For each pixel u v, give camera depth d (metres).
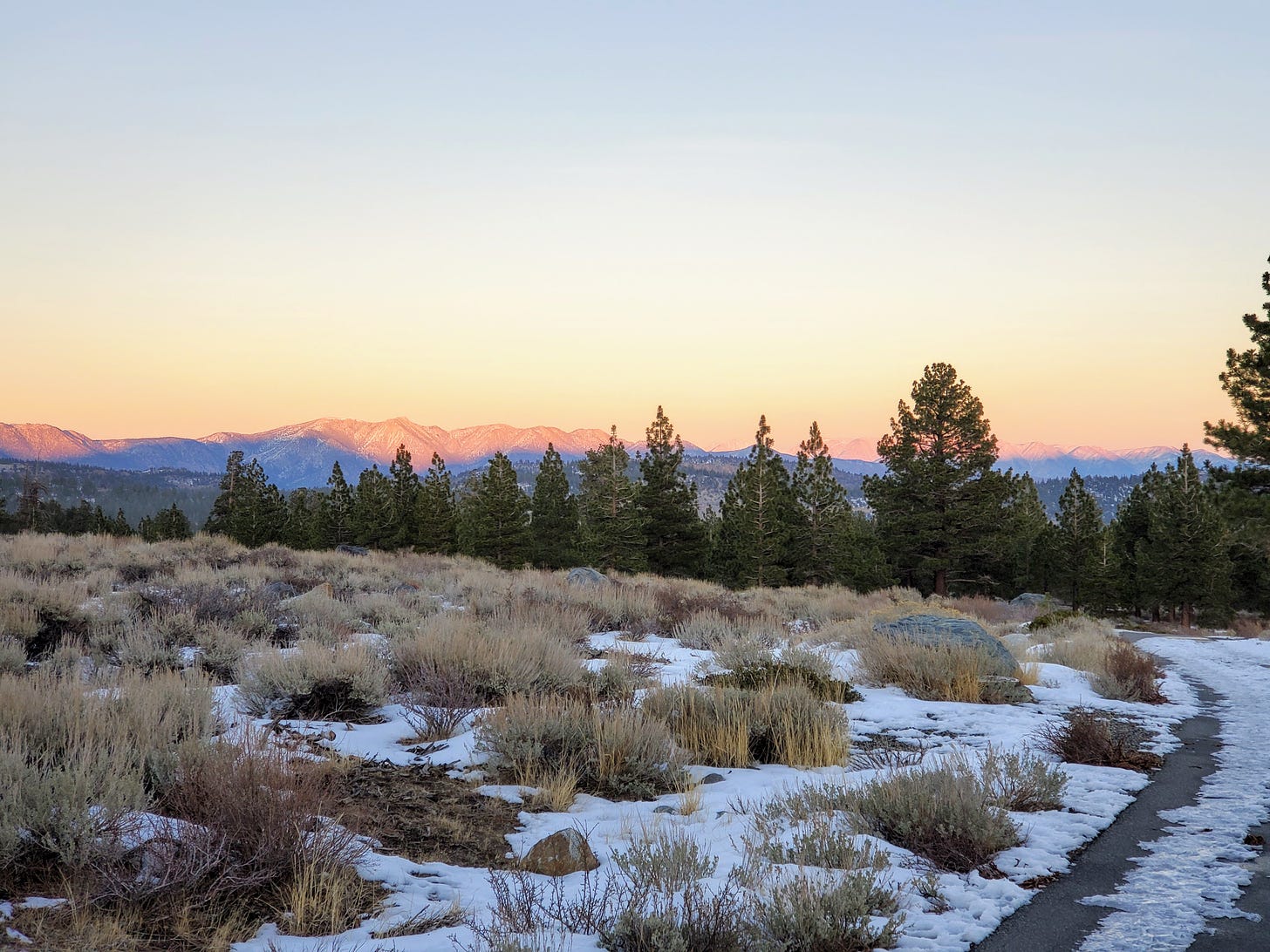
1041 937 4.34
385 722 9.09
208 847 4.55
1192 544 52.66
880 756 8.20
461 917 4.37
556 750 7.44
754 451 53.28
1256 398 24.92
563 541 56.31
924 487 48.69
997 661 13.77
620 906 4.38
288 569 23.39
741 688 11.36
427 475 57.03
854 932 4.21
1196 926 4.44
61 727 5.80
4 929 3.80
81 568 20.39
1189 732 10.45
